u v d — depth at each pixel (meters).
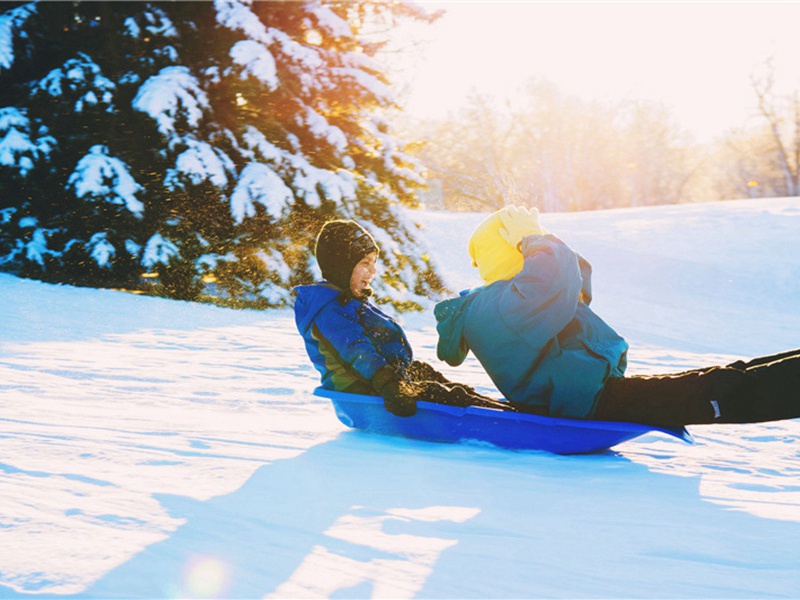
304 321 3.56
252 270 10.83
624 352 3.39
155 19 11.25
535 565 1.97
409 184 12.87
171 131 10.66
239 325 8.76
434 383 3.42
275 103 11.74
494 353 3.40
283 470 2.83
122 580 1.79
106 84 10.66
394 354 3.59
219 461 2.94
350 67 12.31
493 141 59.25
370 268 3.59
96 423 3.60
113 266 10.59
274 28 11.77
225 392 4.68
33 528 2.13
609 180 67.62
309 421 3.89
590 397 3.25
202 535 2.11
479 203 24.91
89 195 10.27
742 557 2.06
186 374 5.30
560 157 66.44
